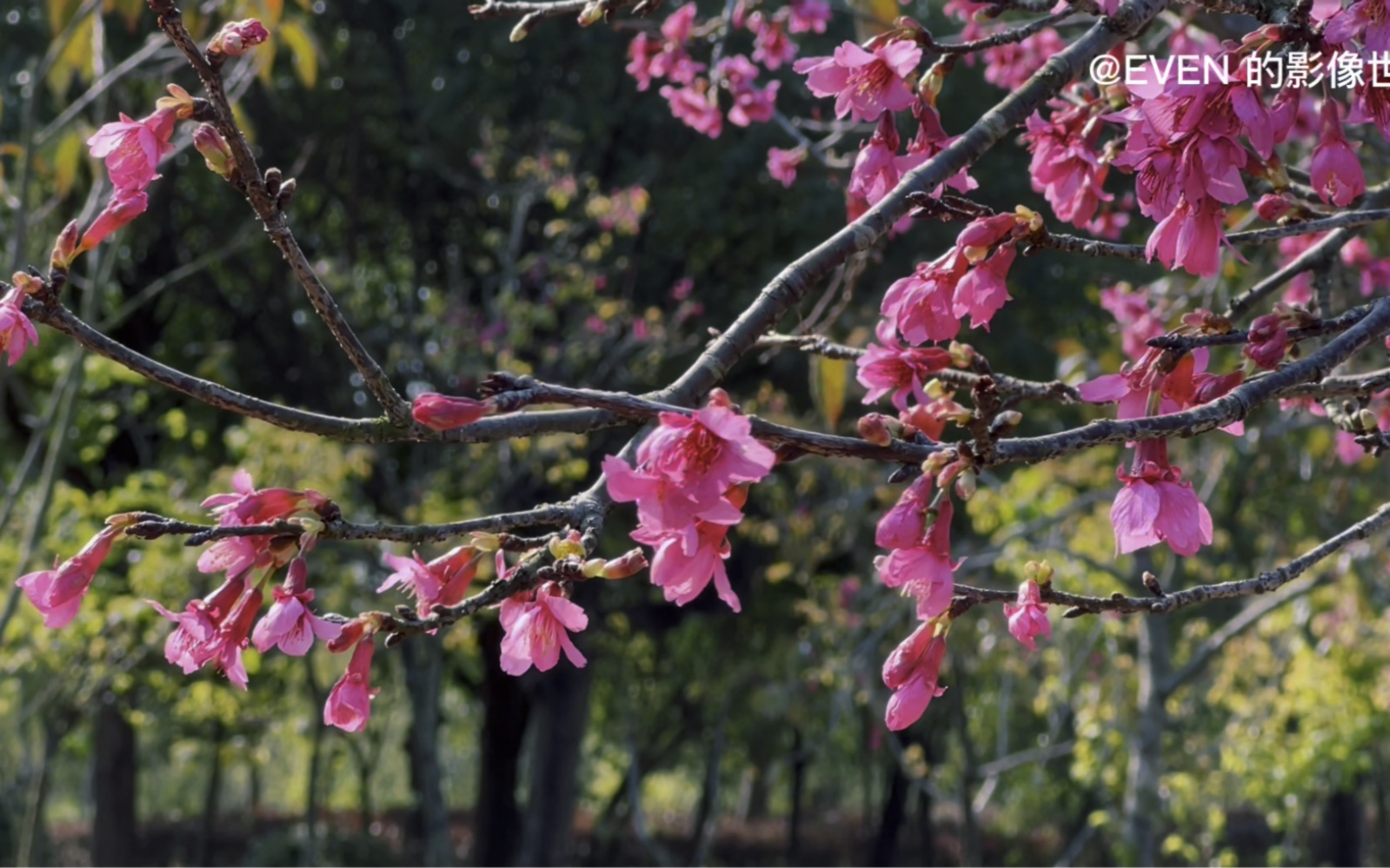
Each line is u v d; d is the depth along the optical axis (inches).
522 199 541.0
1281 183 82.7
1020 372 552.7
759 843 1298.0
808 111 526.3
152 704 585.3
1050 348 576.7
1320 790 614.9
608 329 536.1
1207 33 159.3
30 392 538.3
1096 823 484.7
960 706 534.9
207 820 1034.7
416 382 535.5
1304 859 952.3
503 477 507.2
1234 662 546.6
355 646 68.1
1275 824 577.3
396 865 846.5
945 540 64.7
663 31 178.4
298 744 796.0
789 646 665.0
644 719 934.4
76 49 234.8
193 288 615.8
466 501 487.5
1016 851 1221.1
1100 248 77.2
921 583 64.6
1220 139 70.0
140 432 611.5
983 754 836.0
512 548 71.6
